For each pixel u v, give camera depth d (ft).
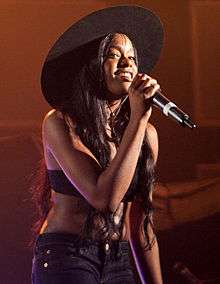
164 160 32.27
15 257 28.09
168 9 34.60
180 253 28.32
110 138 13.88
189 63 34.65
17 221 28.73
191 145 32.55
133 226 14.70
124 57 13.66
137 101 12.78
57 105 14.30
